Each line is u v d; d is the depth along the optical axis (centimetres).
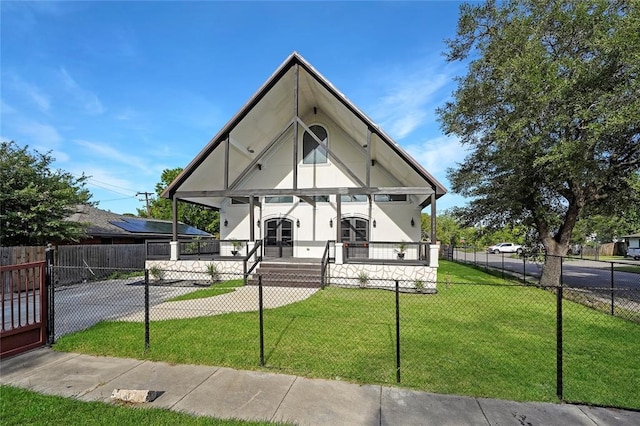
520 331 644
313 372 440
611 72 921
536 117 1018
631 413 351
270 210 1571
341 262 1161
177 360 482
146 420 325
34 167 1266
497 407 357
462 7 1310
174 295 1016
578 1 1052
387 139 1141
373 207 1484
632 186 916
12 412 338
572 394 388
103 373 441
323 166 1540
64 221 1310
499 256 3669
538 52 1020
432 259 1099
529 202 1315
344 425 321
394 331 620
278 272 1211
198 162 1301
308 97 1443
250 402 363
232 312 766
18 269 523
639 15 818
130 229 1995
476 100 1265
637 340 595
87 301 937
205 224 3838
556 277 1272
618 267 2264
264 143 1548
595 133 845
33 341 536
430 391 391
